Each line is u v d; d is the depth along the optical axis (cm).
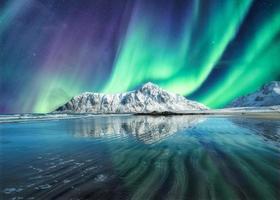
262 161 955
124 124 3422
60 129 2689
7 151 1284
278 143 1438
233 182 680
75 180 721
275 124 2905
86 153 1194
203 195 574
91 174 790
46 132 2359
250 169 830
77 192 608
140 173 792
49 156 1130
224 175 755
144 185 659
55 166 920
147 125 3105
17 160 1040
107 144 1489
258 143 1434
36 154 1185
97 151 1245
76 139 1762
